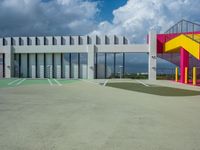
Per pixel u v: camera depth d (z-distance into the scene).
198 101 12.98
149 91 18.61
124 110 9.88
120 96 15.09
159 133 6.38
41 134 6.20
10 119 7.98
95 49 39.69
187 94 16.61
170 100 13.34
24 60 42.78
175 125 7.30
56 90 18.72
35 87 21.25
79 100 12.97
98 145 5.35
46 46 41.03
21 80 32.31
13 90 18.25
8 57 41.62
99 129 6.77
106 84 25.83
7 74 41.69
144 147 5.22
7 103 11.55
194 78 26.20
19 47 41.75
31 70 42.69
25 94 15.59
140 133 6.38
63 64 42.06
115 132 6.46
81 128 6.87
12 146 5.23
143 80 34.84
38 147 5.18
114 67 40.78
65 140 5.70
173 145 5.37
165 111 9.73
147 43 39.47
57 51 40.78
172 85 25.14
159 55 38.59
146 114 9.04
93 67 39.41
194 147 5.24
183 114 9.08
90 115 8.77
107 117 8.43
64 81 30.89
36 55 42.59
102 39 42.09
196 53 24.27
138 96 15.19
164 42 37.59
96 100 13.03
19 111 9.44
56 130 6.61
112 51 39.25
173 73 38.38
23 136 6.00
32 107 10.44
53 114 8.89
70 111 9.55
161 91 18.66
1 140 5.65
